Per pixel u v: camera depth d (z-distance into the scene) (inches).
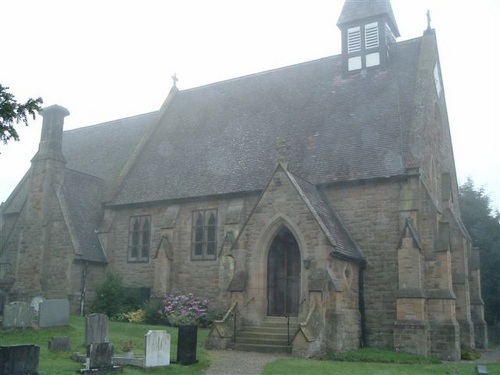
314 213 886.4
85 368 594.2
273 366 690.8
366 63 1254.3
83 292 1226.0
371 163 1037.2
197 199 1210.6
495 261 1808.6
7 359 510.3
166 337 679.7
